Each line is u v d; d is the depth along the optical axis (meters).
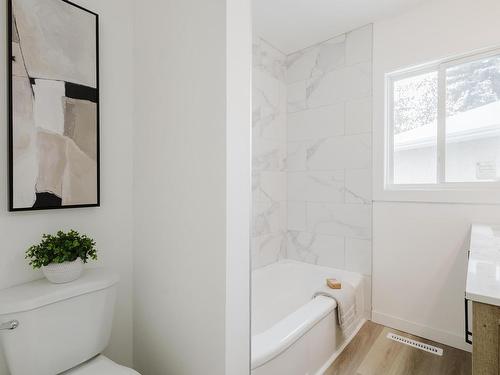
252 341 1.24
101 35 1.28
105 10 1.29
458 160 1.92
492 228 1.56
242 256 0.99
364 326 2.11
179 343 1.12
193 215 1.04
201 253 1.01
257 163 2.40
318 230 2.51
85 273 1.14
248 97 1.01
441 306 1.88
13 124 0.98
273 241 2.58
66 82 1.12
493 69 1.79
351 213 2.31
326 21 2.17
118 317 1.34
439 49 1.88
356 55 2.27
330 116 2.43
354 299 1.94
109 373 0.99
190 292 1.06
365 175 2.23
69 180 1.14
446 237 1.86
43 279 1.06
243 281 0.99
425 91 2.05
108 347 1.30
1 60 0.98
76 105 1.16
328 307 1.66
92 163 1.21
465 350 1.79
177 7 1.10
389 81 2.18
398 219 2.06
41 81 1.05
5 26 0.98
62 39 1.11
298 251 2.65
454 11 1.83
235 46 0.95
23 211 1.02
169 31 1.15
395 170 2.20
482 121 1.83
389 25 2.10
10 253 1.00
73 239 1.04
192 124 1.04
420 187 2.04
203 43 0.99
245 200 1.00
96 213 1.27
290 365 1.31
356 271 2.28
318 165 2.51
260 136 2.43
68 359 0.97
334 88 2.40
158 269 1.23
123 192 1.37
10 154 0.97
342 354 1.77
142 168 1.33
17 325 0.86
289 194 2.71
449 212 1.85
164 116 1.19
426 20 1.93
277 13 2.07
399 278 2.06
